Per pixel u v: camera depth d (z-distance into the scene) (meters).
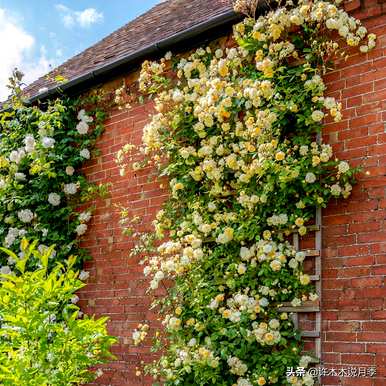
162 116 5.55
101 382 5.81
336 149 4.46
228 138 5.03
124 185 6.10
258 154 4.59
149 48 5.71
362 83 4.41
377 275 4.09
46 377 3.48
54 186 6.53
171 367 4.96
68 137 6.66
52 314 3.72
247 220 4.77
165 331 5.22
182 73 5.63
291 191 4.52
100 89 6.52
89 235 6.34
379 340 4.00
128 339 5.69
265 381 4.34
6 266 6.50
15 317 3.49
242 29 4.90
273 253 4.51
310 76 4.70
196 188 5.30
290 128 4.74
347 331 4.17
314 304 4.36
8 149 6.93
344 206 4.36
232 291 4.80
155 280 5.11
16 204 6.77
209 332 4.89
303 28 4.80
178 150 5.39
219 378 4.64
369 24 4.45
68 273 3.88
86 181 6.48
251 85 4.73
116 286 5.94
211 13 5.84
